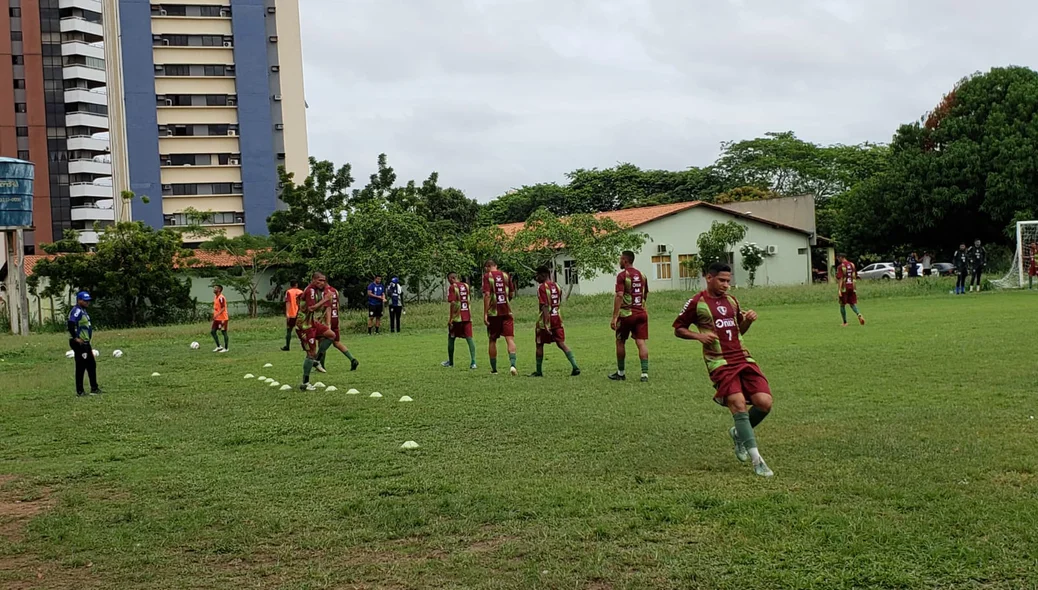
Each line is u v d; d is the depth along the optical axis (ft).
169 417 36.45
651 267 152.97
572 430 29.01
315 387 43.73
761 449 24.81
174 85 228.63
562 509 19.61
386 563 16.80
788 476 21.62
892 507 18.63
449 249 112.78
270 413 35.94
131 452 29.04
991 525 17.07
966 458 22.50
